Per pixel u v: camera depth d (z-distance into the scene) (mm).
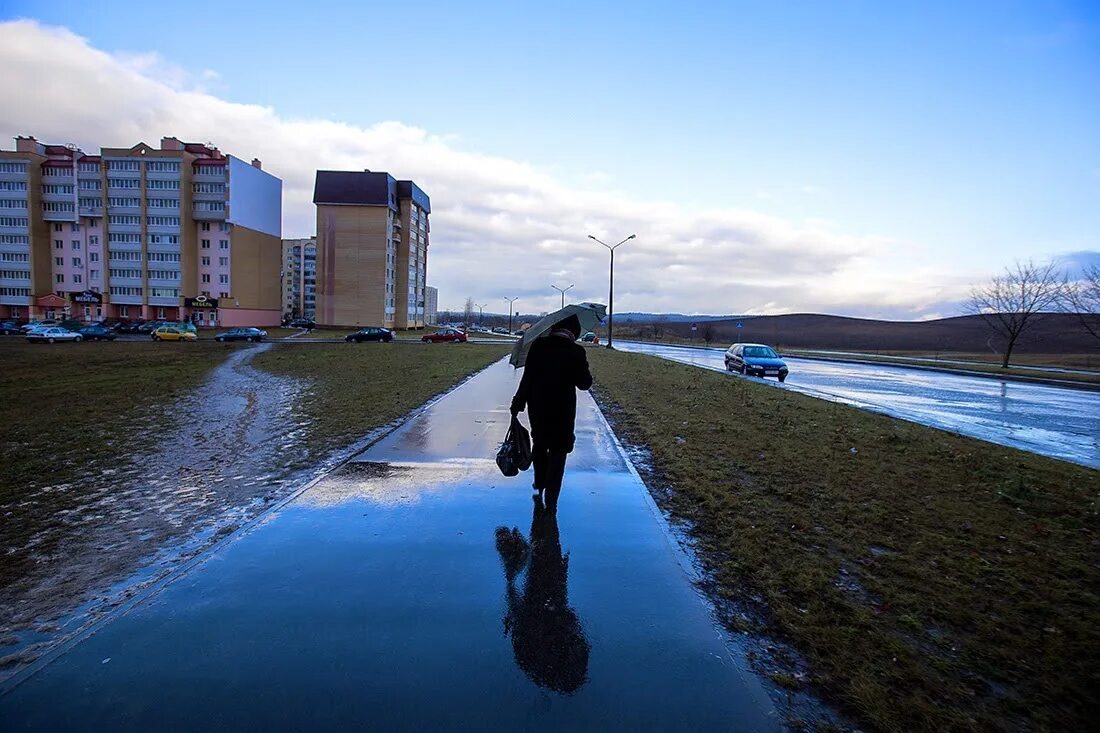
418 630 3178
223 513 5262
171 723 2402
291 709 2496
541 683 2723
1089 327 27219
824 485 6289
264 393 15273
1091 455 10242
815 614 3398
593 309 5527
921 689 2723
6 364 26531
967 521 5191
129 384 18125
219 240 83000
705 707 2568
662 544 4523
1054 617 3439
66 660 2838
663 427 9867
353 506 5363
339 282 86500
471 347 46188
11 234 81750
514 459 5766
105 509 5379
